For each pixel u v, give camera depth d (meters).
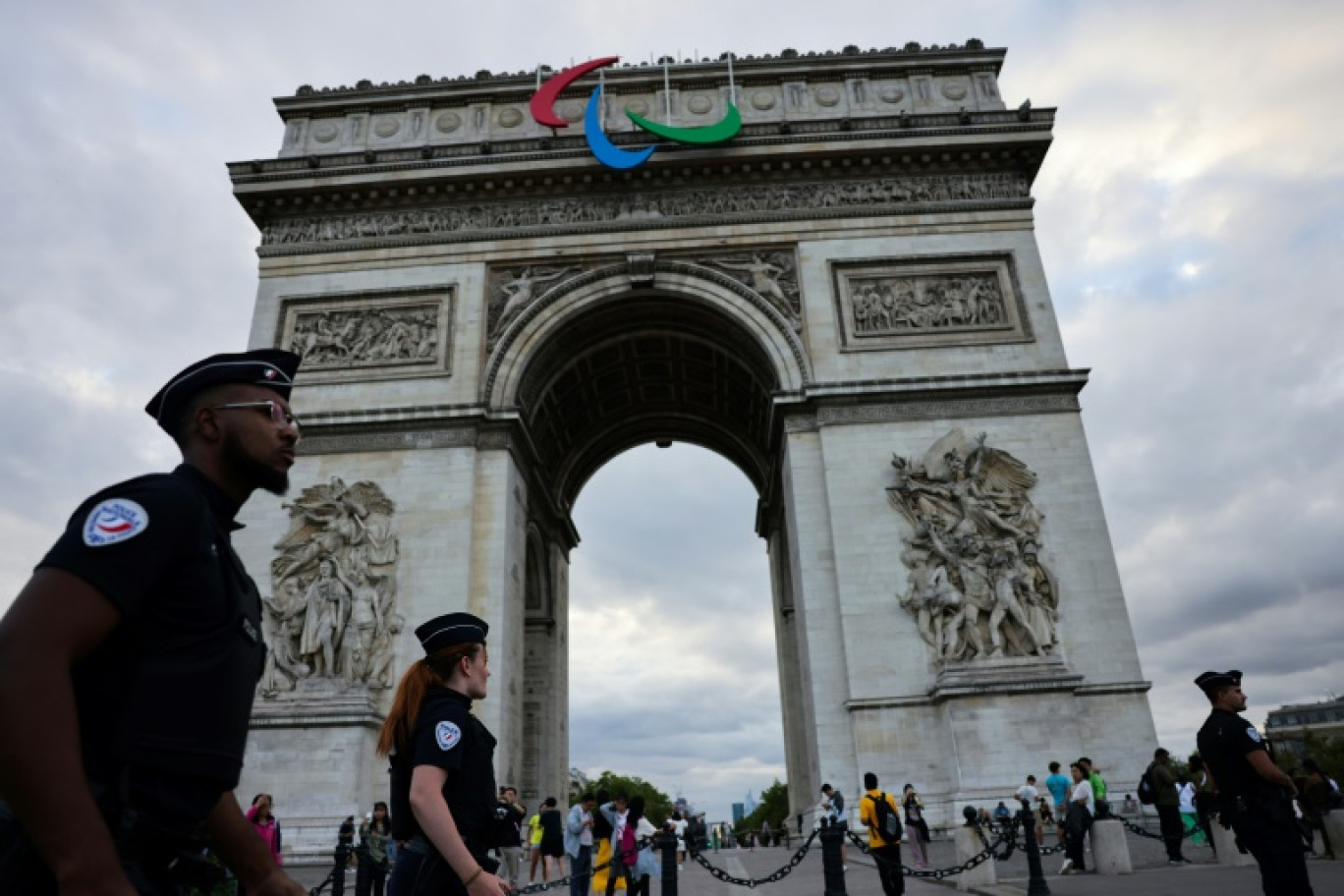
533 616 65.56
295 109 60.78
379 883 27.86
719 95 60.22
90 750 3.67
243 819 4.88
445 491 50.19
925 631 45.84
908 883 29.95
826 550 49.09
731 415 69.31
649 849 26.12
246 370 5.01
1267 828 11.77
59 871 3.12
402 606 47.84
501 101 61.25
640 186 57.62
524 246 56.50
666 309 57.69
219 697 4.06
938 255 55.12
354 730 43.44
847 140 56.41
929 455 49.69
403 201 57.88
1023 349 52.66
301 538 49.03
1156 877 25.64
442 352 54.00
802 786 63.62
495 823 7.80
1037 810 37.50
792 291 55.00
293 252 56.75
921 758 43.94
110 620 3.61
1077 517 48.31
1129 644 45.47
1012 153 56.78
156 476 4.18
